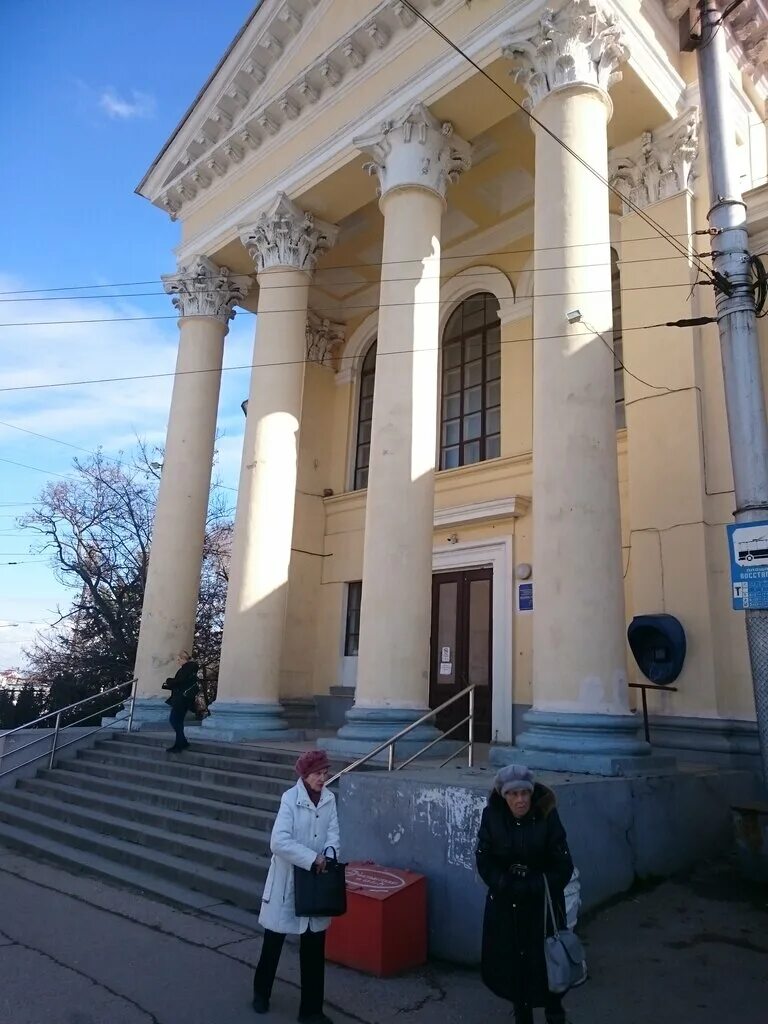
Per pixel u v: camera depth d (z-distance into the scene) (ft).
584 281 25.16
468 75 31.07
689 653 27.91
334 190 38.91
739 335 20.02
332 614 48.96
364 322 53.06
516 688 37.29
